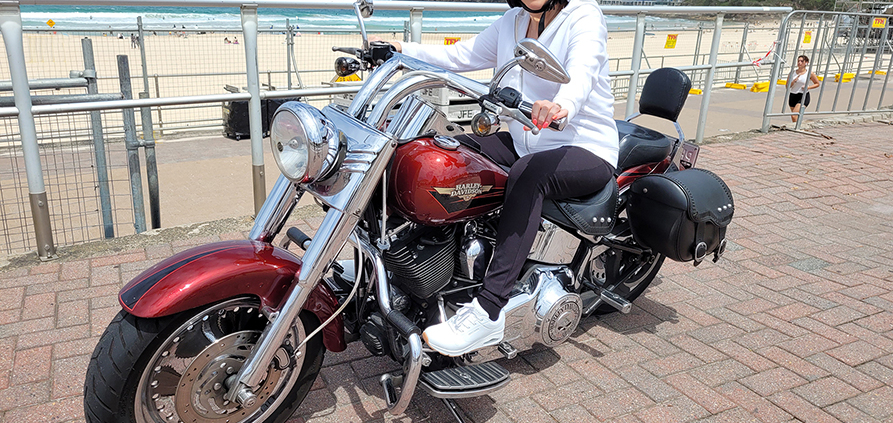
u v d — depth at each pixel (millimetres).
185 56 15328
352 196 1991
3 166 6109
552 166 2352
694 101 12516
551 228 2500
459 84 2055
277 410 2289
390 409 2205
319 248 1996
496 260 2334
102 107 3600
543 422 2434
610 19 8945
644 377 2742
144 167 7133
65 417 2344
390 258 2277
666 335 3090
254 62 4016
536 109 1884
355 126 2070
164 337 1947
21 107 3361
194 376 2043
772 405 2562
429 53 2754
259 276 2023
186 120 9688
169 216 5586
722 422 2453
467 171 2221
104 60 14062
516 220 2320
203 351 2031
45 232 3568
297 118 1841
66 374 2590
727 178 5645
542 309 2471
